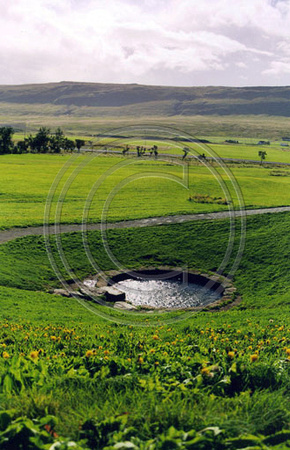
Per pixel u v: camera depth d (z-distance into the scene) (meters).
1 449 3.82
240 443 3.81
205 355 6.93
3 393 4.80
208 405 4.56
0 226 33.38
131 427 3.96
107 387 5.07
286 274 27.88
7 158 75.81
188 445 3.71
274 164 94.69
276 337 11.38
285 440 4.00
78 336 11.42
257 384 5.50
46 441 3.85
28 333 12.64
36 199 44.59
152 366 5.89
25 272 26.31
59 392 4.84
